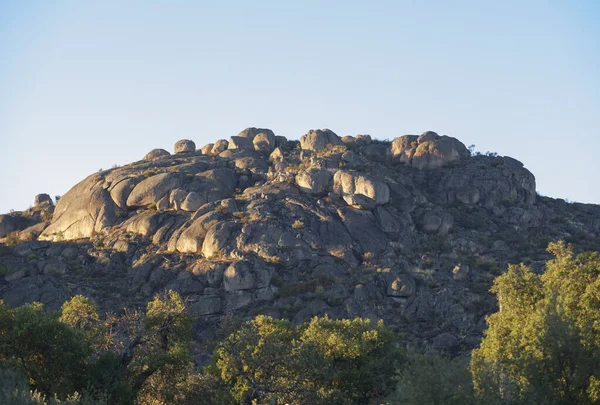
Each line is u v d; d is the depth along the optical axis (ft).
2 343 134.51
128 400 136.77
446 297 241.55
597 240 296.92
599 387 117.70
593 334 125.08
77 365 137.69
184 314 164.96
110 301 249.14
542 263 265.95
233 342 151.84
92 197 305.32
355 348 161.27
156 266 264.72
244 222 274.36
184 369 153.07
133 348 149.69
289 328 185.57
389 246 273.13
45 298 242.58
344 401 146.61
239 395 144.56
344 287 246.88
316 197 295.07
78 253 282.77
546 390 114.93
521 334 134.62
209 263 257.96
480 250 278.87
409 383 103.86
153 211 294.66
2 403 99.09
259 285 246.88
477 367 109.19
